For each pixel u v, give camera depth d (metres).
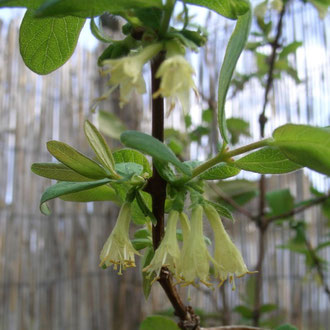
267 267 0.47
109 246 0.13
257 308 0.32
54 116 0.46
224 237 0.13
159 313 0.38
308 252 0.36
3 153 0.43
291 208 0.34
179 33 0.12
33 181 0.45
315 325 0.47
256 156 0.14
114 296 0.47
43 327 0.44
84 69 0.48
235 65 0.12
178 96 0.12
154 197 0.14
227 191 0.37
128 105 0.48
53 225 0.45
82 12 0.12
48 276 0.45
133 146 0.12
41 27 0.15
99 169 0.14
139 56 0.12
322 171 0.13
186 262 0.13
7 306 0.43
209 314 0.36
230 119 0.37
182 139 0.40
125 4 0.12
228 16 0.13
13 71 0.45
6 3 0.12
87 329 0.46
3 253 0.43
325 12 0.36
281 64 0.39
